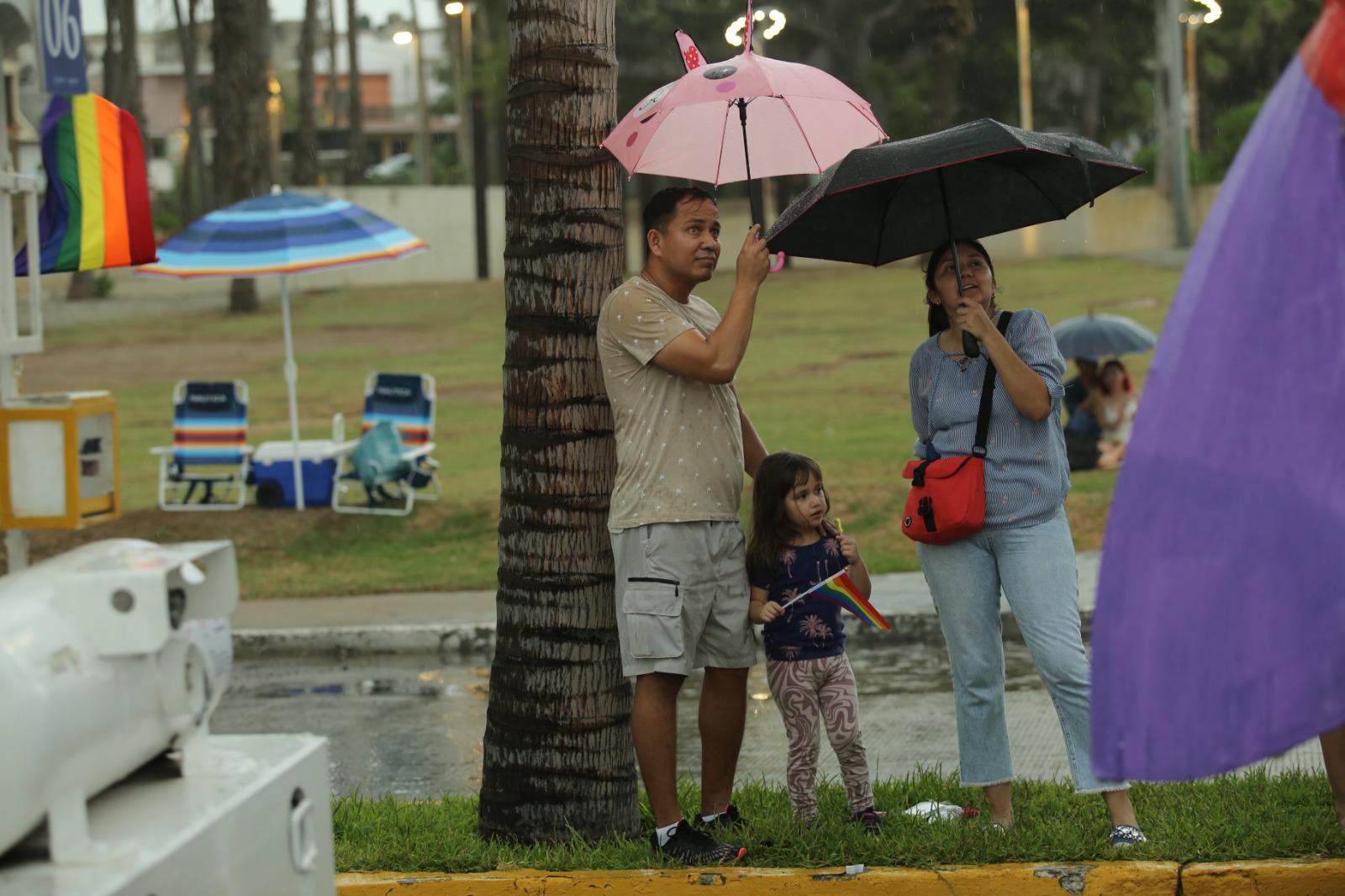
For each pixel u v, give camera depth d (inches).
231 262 2213.3
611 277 831.7
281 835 473.1
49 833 403.2
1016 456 808.9
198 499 2551.7
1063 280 6146.7
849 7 7362.2
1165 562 375.9
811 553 836.0
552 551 831.7
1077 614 807.1
